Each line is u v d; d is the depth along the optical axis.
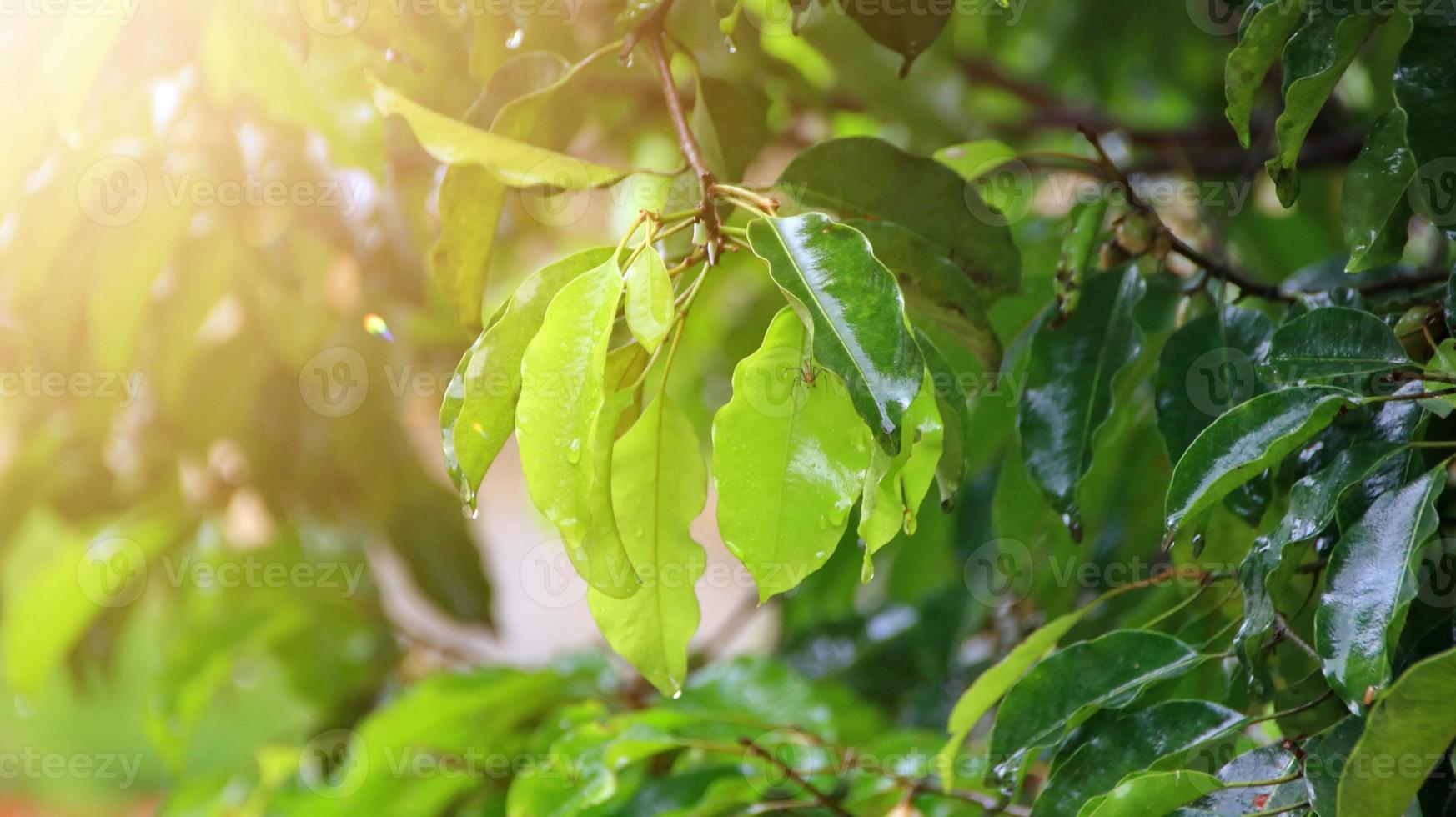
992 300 1.48
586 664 1.89
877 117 2.14
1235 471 1.34
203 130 1.69
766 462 1.32
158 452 2.17
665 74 1.42
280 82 1.60
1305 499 1.36
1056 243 1.64
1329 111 1.97
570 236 2.32
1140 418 1.60
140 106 1.65
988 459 1.69
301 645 2.27
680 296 1.35
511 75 1.48
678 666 1.36
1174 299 1.54
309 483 2.22
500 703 1.72
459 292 1.47
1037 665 1.42
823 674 2.25
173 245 1.73
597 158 2.04
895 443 1.29
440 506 2.27
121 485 2.19
